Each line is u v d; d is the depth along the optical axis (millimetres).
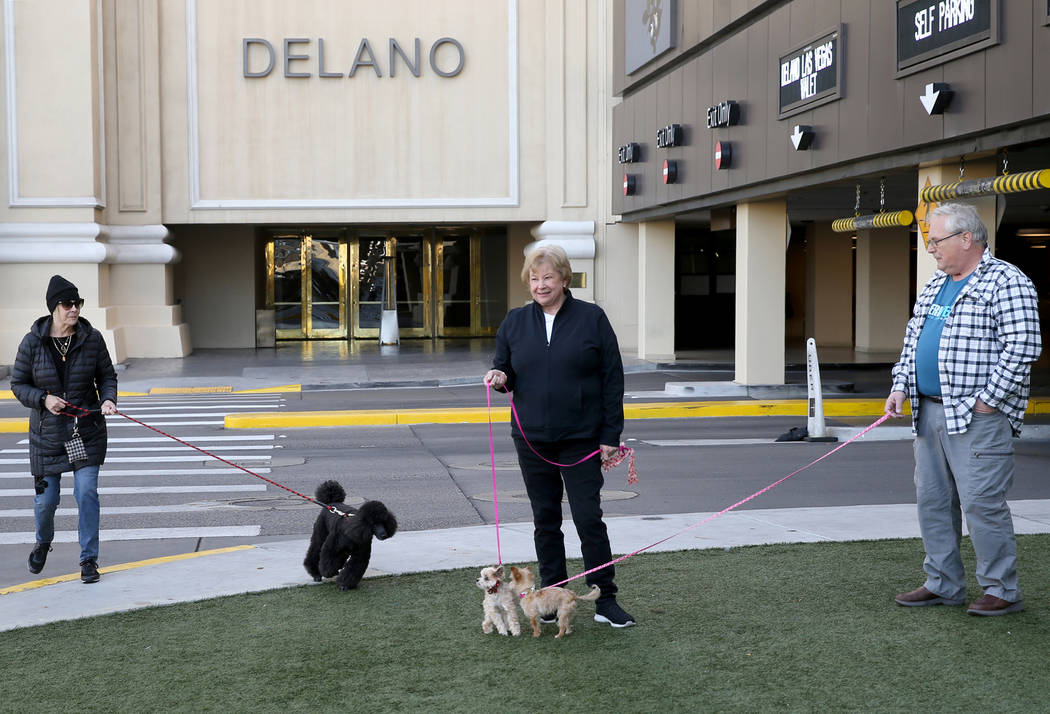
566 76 28141
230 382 22750
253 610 6453
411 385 22859
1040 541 7727
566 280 5812
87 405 7324
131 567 7629
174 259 28031
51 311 7238
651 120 23219
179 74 27328
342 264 34531
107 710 4879
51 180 25734
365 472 12297
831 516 8953
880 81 13516
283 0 27375
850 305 32125
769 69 16828
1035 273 36594
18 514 9906
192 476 12023
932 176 13312
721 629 5855
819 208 25406
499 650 5602
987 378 5742
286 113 27531
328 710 4832
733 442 14508
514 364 5855
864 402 18031
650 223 25891
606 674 5195
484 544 8141
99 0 26656
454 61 27906
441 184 28000
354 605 6520
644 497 10422
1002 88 11125
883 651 5422
